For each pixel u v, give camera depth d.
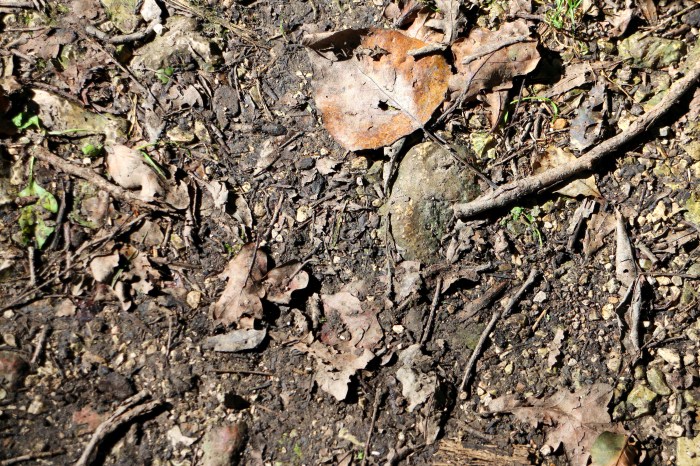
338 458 1.21
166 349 1.22
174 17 1.28
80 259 1.23
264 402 1.22
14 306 1.22
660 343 1.24
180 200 1.24
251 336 1.23
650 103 1.27
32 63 1.26
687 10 1.29
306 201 1.26
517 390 1.23
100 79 1.26
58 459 1.20
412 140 1.26
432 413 1.22
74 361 1.21
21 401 1.20
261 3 1.29
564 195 1.26
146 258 1.23
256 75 1.28
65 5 1.28
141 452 1.20
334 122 1.26
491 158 1.26
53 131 1.25
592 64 1.28
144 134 1.26
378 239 1.25
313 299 1.24
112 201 1.24
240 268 1.24
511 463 1.21
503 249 1.25
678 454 1.22
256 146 1.26
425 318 1.24
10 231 1.23
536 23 1.29
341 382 1.22
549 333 1.24
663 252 1.25
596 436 1.22
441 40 1.27
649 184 1.26
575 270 1.25
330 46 1.27
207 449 1.21
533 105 1.27
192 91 1.27
